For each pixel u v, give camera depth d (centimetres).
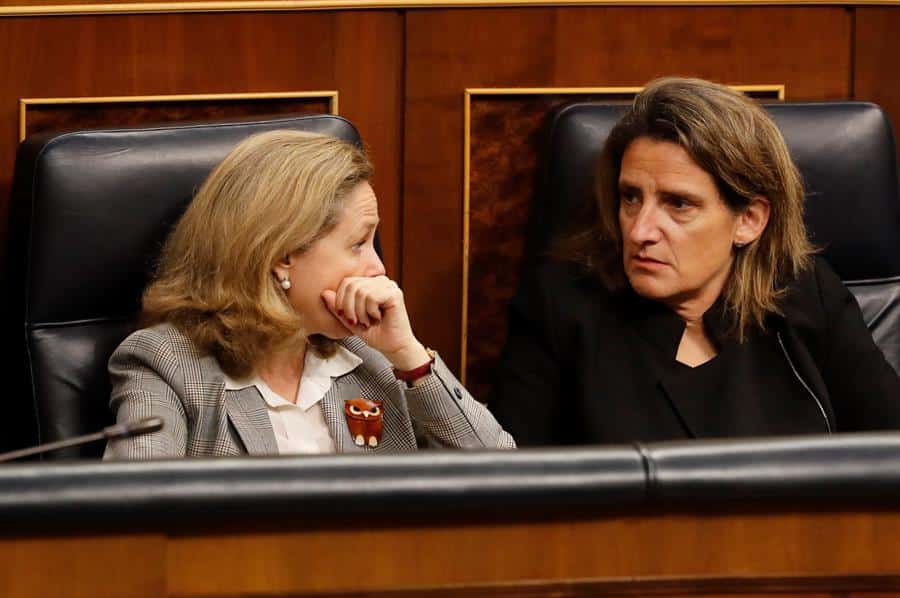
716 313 708
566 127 775
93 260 668
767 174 684
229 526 371
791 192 698
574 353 711
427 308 886
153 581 370
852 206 790
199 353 627
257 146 637
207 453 616
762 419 693
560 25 864
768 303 707
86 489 361
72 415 663
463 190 873
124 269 675
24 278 668
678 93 687
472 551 379
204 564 372
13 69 822
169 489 363
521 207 878
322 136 648
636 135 691
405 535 377
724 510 385
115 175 671
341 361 659
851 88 899
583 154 770
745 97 700
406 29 857
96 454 667
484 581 379
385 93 865
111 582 369
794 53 888
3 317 747
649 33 871
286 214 620
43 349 665
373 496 368
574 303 717
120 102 834
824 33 888
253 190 623
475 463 375
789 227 704
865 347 739
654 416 690
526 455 378
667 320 703
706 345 715
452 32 859
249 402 628
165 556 371
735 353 704
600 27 866
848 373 734
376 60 860
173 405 616
